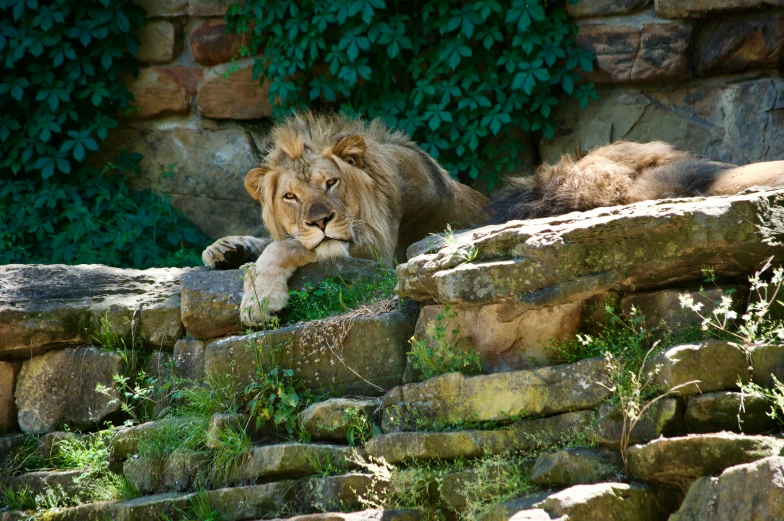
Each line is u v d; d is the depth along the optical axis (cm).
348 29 1552
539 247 755
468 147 1562
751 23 1419
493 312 812
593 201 978
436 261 823
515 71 1515
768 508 554
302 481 821
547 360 786
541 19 1446
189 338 1043
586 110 1528
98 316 1084
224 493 850
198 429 922
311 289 1002
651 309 752
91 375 1066
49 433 1059
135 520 880
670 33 1441
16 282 1134
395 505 758
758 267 729
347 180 1080
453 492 733
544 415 737
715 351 669
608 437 684
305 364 912
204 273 1062
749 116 1419
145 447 948
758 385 662
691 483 634
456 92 1516
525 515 643
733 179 947
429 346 845
